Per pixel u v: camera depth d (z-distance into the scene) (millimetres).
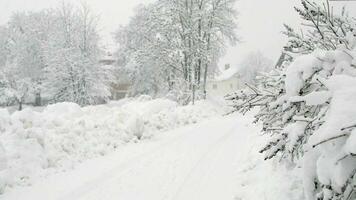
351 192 3324
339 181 3117
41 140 8578
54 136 9508
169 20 31266
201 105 27125
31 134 8492
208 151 9703
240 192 6238
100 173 7789
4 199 6305
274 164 6855
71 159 8789
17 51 51406
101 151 9688
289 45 5730
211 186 6777
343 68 3932
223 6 33375
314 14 5023
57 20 41438
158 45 32844
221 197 6199
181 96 30781
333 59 4066
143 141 11484
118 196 6398
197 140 11438
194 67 32781
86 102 39031
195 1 32688
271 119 5641
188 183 7008
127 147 10516
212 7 33406
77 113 13766
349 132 2998
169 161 8688
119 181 7211
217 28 33594
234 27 34062
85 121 11781
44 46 41156
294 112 4633
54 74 38281
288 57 6070
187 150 9875
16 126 8531
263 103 5355
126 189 6746
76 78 38562
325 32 5266
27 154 7965
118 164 8516
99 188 6824
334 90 3406
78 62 38250
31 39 51031
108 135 10938
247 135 11898
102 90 40562
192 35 31516
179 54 31016
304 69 4059
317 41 5312
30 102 54969
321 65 4059
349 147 2914
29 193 6590
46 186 6977
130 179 7328
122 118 12844
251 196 5973
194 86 31578
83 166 8453
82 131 10375
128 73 47469
